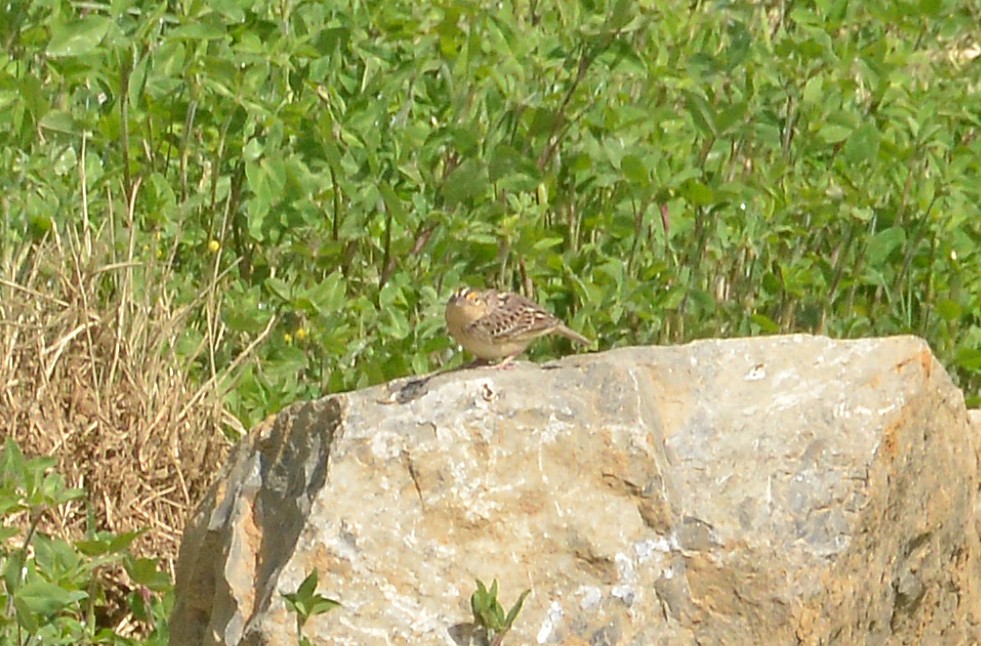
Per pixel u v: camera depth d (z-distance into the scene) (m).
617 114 15.97
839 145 18.31
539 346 15.16
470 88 16.27
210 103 15.49
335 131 15.42
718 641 9.59
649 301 15.45
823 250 17.77
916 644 10.97
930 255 17.47
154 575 11.20
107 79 14.96
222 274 14.49
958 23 20.75
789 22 20.42
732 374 10.25
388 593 9.51
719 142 17.56
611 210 16.25
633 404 9.93
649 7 17.73
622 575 9.65
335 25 16.84
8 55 15.27
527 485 9.75
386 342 14.62
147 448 12.95
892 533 10.35
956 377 16.92
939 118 18.62
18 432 12.79
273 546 9.98
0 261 14.05
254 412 13.80
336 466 9.73
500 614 9.24
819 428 10.09
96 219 14.88
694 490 9.83
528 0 19.05
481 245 15.43
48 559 11.12
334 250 15.06
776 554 9.70
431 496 9.70
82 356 13.17
